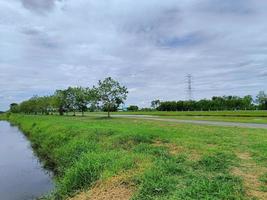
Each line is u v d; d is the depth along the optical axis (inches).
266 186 337.7
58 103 2810.0
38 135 1325.0
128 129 903.7
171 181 366.0
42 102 3304.6
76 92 2657.5
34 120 2032.5
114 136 749.3
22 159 912.3
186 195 316.8
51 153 880.3
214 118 1702.8
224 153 498.0
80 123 1320.1
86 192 422.6
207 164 435.8
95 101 2128.4
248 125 1138.0
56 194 484.1
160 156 499.5
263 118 1601.9
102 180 426.9
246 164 435.8
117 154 532.7
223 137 706.8
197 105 3511.3
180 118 1782.7
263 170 403.5
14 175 702.5
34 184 621.9
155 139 693.3
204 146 579.2
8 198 533.6
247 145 580.4
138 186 370.9
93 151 616.1
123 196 361.1
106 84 2101.4
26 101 4099.4
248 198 304.3
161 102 3969.0
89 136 809.5
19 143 1306.6
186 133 796.6
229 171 400.8
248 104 3282.5
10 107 5398.6
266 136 717.3
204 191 321.4
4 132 1904.5
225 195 306.5
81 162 512.1
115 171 437.1
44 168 775.7
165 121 1462.8
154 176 381.7
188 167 429.4
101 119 1776.6
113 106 2164.1
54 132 1099.9
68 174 498.9
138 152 553.0
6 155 988.6
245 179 365.7
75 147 697.6
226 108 3361.2
